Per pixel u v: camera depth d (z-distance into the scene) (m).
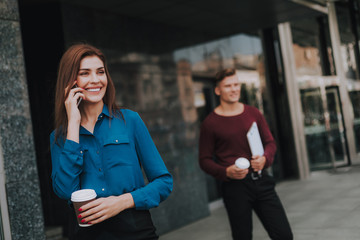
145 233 1.63
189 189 6.36
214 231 5.55
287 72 9.60
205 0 5.55
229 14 6.45
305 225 5.09
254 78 9.16
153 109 5.97
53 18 4.96
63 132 1.65
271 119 9.66
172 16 6.09
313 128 10.04
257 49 9.37
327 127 9.98
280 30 9.59
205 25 6.93
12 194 2.72
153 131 5.91
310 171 9.98
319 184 8.24
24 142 2.85
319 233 4.64
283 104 9.80
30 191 2.83
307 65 10.39
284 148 9.83
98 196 1.60
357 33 12.12
